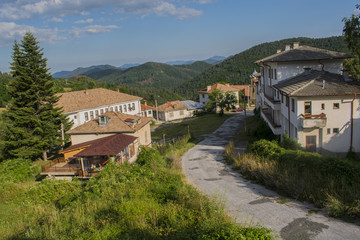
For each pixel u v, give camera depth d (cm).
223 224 723
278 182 1287
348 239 741
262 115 3794
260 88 4116
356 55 2181
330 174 1200
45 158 3525
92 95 5084
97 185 1480
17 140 3250
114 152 2242
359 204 891
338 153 1944
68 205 1314
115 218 962
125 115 3147
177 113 7088
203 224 806
